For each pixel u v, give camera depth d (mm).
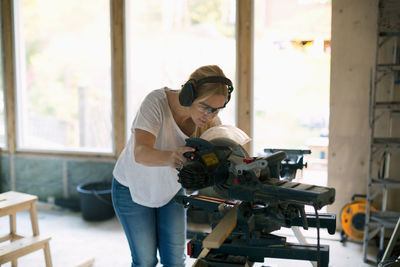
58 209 3961
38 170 4109
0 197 2344
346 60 3053
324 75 6098
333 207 3207
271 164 1163
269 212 1137
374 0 2941
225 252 1181
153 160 1292
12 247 2145
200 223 3389
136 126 1397
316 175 4578
